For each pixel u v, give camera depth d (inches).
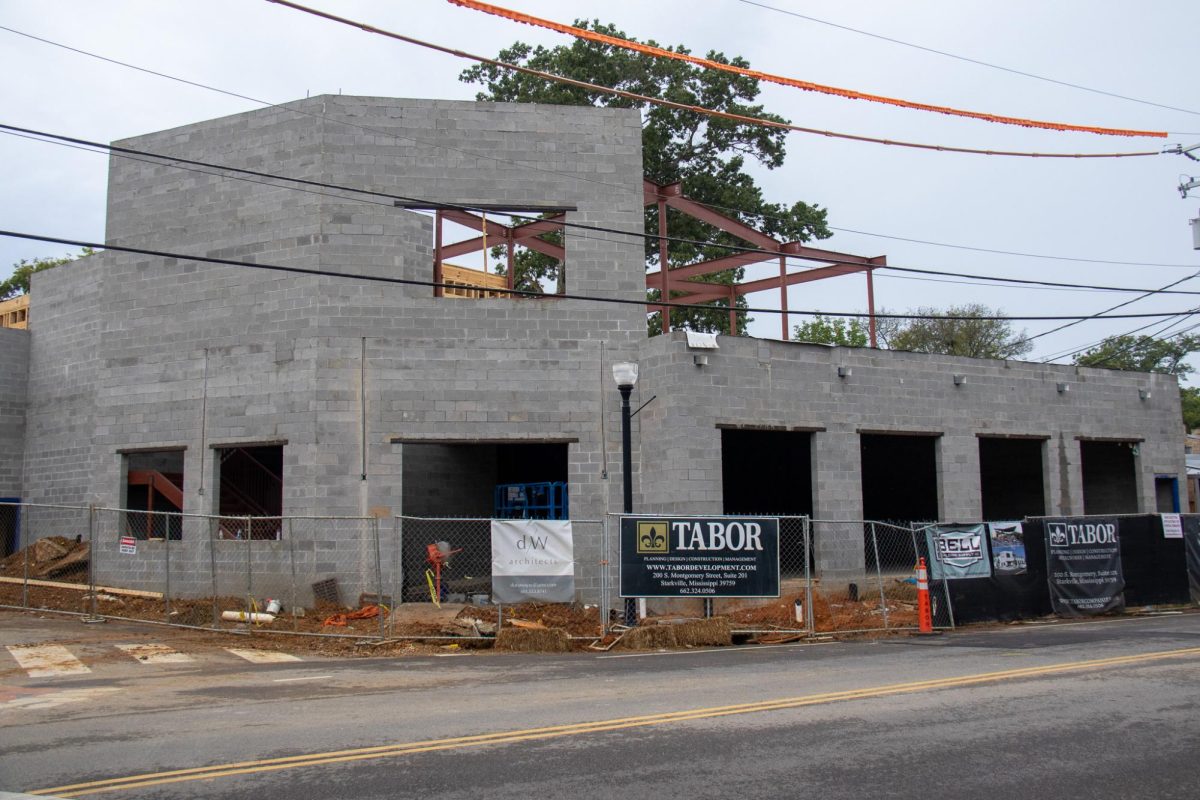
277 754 311.1
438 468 971.3
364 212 828.0
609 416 837.2
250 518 685.3
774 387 850.8
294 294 824.3
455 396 823.7
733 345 834.2
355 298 820.6
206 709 394.3
